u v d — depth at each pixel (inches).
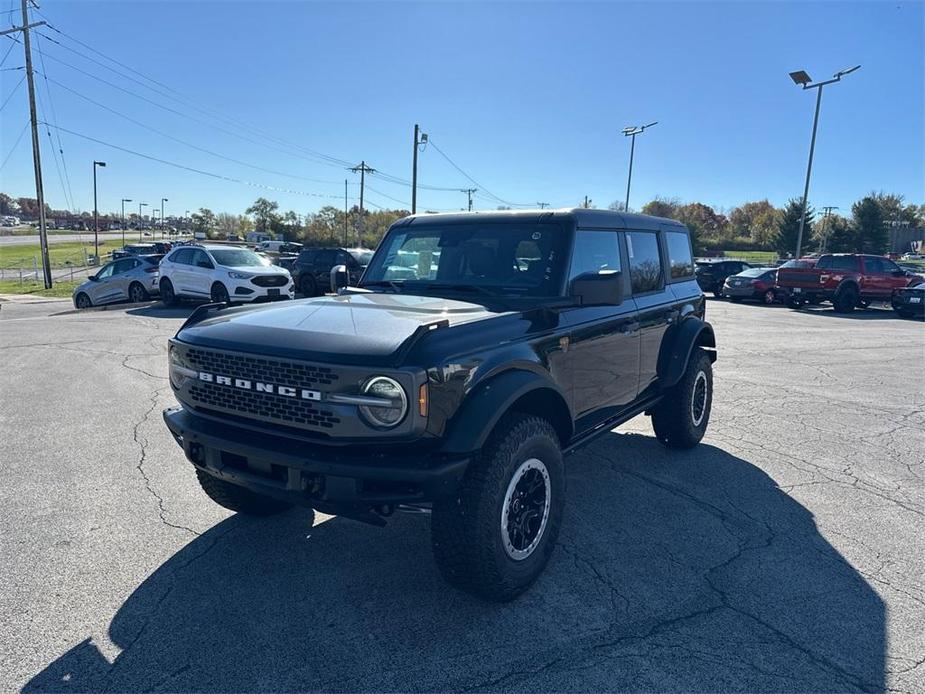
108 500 175.9
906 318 773.3
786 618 124.4
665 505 179.0
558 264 155.9
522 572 127.8
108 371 357.1
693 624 122.0
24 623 119.2
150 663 108.5
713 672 108.0
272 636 116.5
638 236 194.1
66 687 102.3
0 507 170.6
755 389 334.0
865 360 431.5
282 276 719.1
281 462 114.0
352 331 120.5
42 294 1148.5
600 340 164.4
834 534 161.6
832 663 110.7
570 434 148.2
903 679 106.7
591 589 134.2
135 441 228.5
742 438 245.4
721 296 1096.2
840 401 307.6
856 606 128.9
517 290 157.6
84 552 146.6
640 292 193.9
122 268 827.4
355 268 853.8
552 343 143.1
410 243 181.3
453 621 122.1
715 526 165.8
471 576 120.3
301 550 149.4
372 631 118.5
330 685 103.8
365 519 117.1
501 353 126.4
